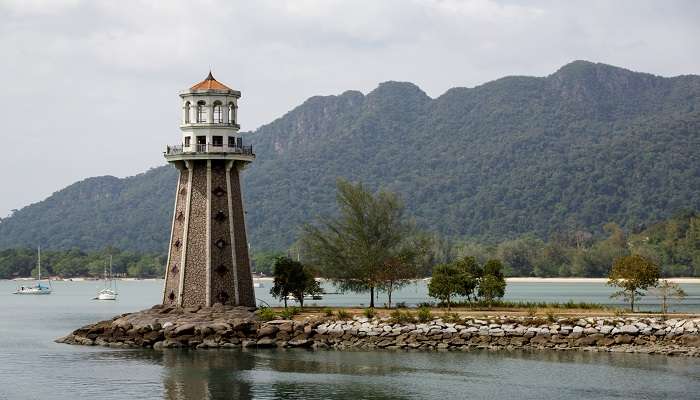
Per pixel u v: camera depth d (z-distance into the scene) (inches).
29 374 4033.0
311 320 4756.4
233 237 4955.7
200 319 4773.6
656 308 6663.4
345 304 7509.8
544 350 4446.4
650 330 4409.5
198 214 4943.4
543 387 3668.8
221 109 5014.8
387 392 3629.4
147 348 4699.8
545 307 5201.8
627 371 3927.2
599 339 4441.4
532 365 4092.0
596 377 3828.7
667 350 4315.9
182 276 4921.3
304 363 4192.9
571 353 4370.1
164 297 5054.1
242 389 3683.6
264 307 5073.8
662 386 3651.6
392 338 4596.5
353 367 4097.0
